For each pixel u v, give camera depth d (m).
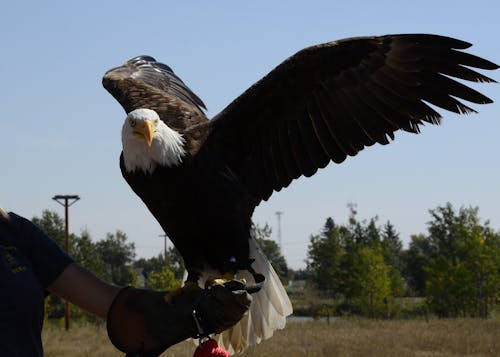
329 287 60.59
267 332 4.53
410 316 37.34
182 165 4.23
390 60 4.68
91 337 20.02
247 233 4.48
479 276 37.53
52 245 3.04
